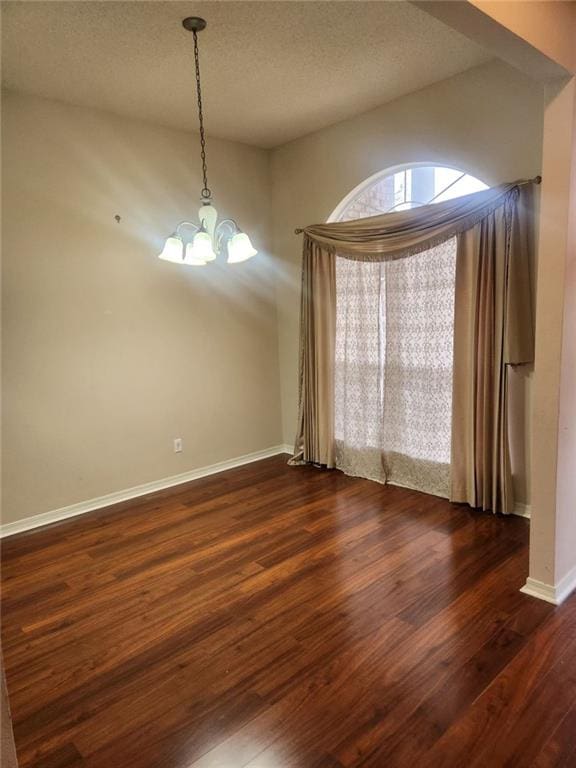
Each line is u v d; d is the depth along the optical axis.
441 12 1.71
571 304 2.34
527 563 2.80
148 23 2.55
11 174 3.33
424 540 3.11
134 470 4.08
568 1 2.11
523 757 1.64
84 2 2.35
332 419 4.42
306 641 2.24
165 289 4.14
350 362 4.21
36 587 2.78
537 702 1.85
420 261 3.67
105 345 3.84
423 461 3.85
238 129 4.17
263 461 4.89
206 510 3.74
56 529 3.51
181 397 4.32
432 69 3.22
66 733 1.80
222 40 2.73
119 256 3.86
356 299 4.11
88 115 3.62
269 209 4.81
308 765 1.64
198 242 2.71
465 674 2.00
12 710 1.92
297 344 4.83
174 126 4.04
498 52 1.99
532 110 3.05
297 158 4.50
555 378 2.34
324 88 3.42
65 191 3.56
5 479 3.44
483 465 3.40
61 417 3.66
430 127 3.53
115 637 2.33
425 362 3.74
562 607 2.40
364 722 1.80
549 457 2.39
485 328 3.28
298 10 2.48
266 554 3.04
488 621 2.32
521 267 3.13
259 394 4.91
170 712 1.88
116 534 3.40
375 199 4.12
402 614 2.40
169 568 2.93
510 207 3.10
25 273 3.43
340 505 3.71
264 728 1.79
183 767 1.65
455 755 1.65
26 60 2.90
